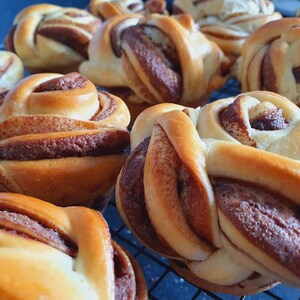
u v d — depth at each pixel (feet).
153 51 0.80
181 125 0.51
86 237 0.45
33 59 0.99
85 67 0.88
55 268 0.41
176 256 0.53
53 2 1.31
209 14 1.09
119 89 0.85
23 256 0.40
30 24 0.98
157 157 0.50
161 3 1.14
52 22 0.97
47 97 0.60
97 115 0.64
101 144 0.60
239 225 0.45
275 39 0.84
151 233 0.53
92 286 0.42
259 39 0.85
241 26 1.04
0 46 1.18
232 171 0.48
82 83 0.65
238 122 0.53
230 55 1.02
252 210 0.46
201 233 0.49
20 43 0.97
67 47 0.97
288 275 0.45
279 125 0.54
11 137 0.57
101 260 0.43
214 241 0.49
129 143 0.64
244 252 0.46
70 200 0.61
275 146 0.51
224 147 0.49
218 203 0.47
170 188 0.49
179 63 0.81
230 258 0.49
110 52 0.85
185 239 0.49
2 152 0.57
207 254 0.50
